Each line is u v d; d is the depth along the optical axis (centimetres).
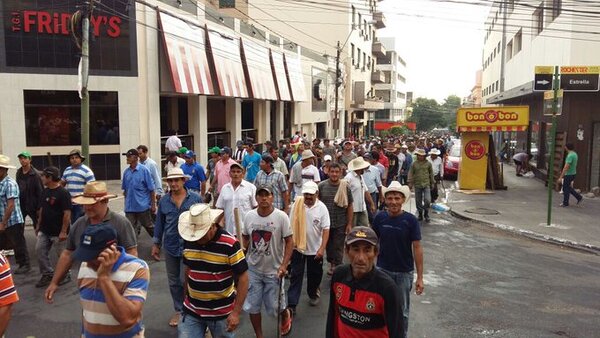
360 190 897
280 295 562
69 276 786
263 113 2830
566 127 1741
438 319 643
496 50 3975
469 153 1845
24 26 1573
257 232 554
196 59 1927
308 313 656
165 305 670
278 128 3062
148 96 1736
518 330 612
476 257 969
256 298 548
